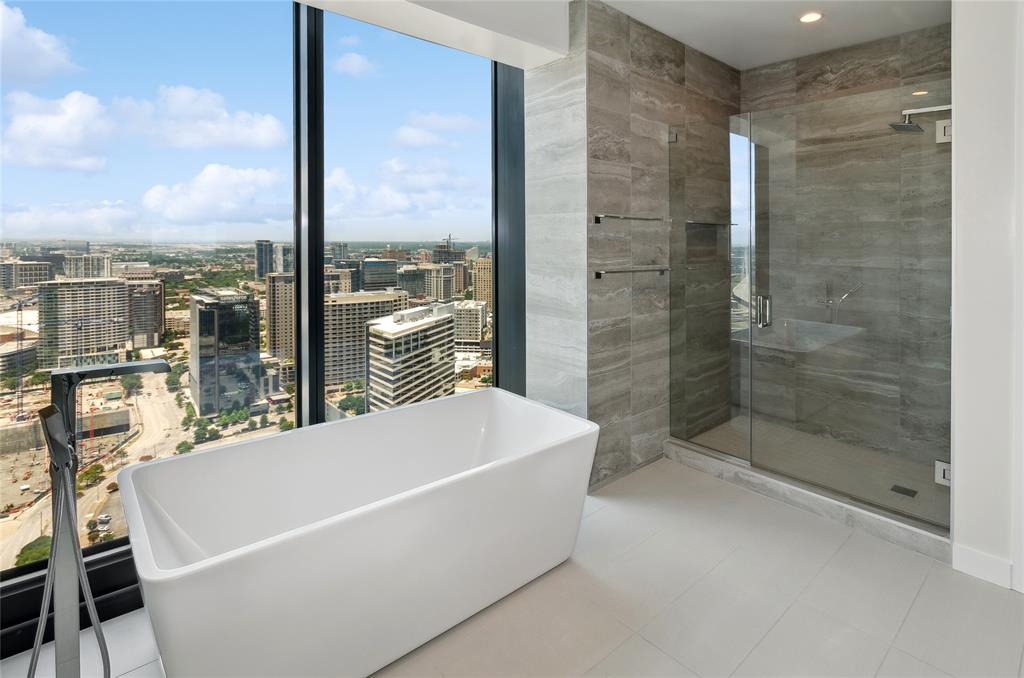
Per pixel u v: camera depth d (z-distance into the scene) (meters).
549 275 2.93
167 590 1.19
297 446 2.12
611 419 2.99
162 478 1.78
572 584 2.08
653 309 3.21
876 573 2.13
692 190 3.18
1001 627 1.80
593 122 2.71
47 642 1.76
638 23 2.93
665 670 1.64
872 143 2.58
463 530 1.77
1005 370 1.98
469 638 1.79
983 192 1.97
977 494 2.08
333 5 2.10
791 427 2.85
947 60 2.98
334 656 1.52
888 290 2.54
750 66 3.65
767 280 2.94
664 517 2.61
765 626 1.83
